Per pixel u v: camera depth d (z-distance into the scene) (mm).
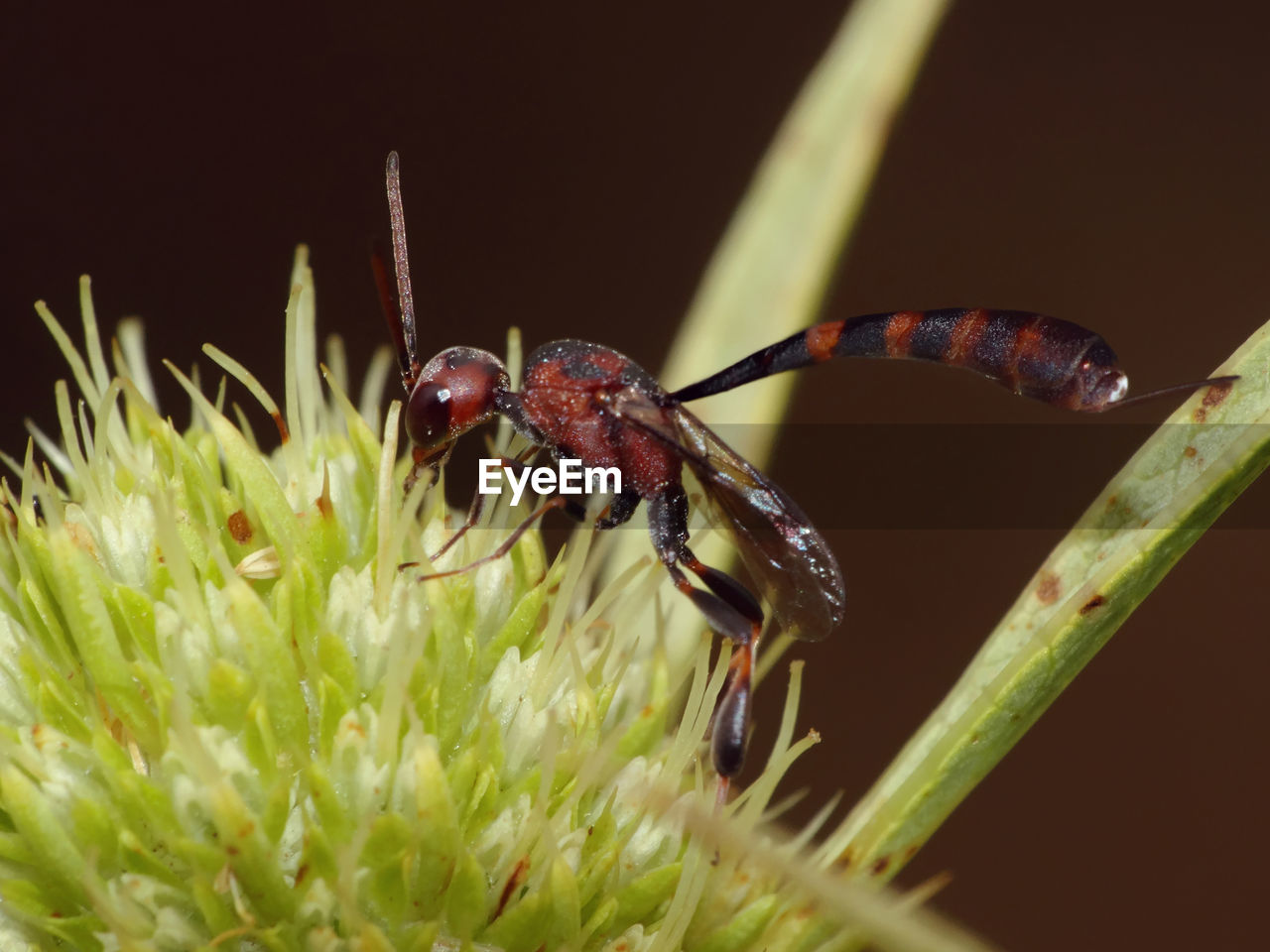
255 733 64
